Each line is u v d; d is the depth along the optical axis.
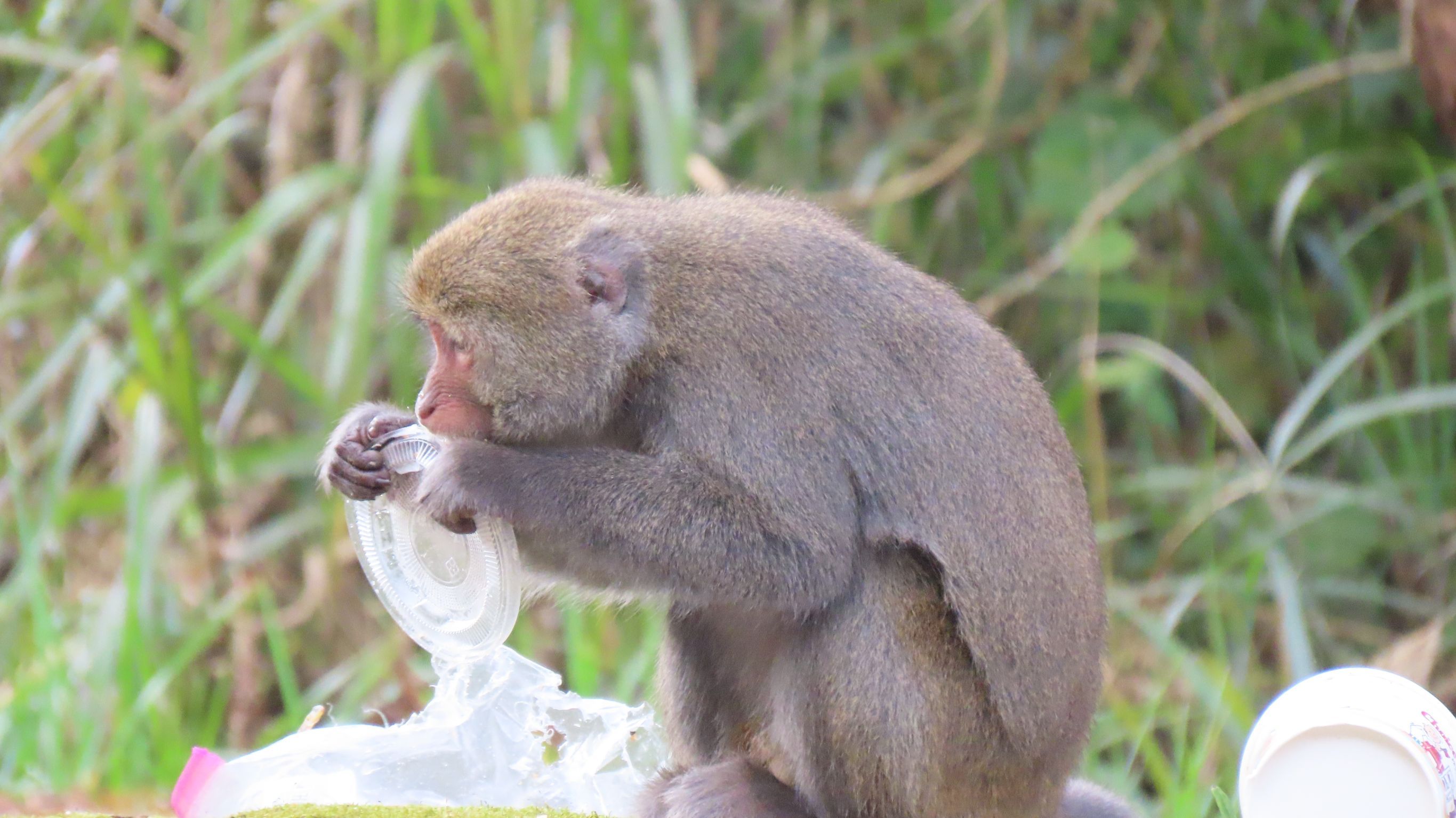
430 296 7.88
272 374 14.43
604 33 14.28
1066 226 15.38
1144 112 15.75
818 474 7.47
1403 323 15.58
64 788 10.80
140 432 12.38
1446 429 14.23
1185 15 16.12
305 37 13.50
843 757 7.59
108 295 13.13
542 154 12.41
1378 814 6.67
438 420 7.88
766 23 15.88
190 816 7.42
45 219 13.98
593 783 7.97
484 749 7.76
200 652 13.35
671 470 7.54
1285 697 7.05
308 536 14.27
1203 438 15.62
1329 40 16.12
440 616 7.71
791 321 7.62
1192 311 15.71
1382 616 14.61
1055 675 7.77
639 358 7.74
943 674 7.57
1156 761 10.72
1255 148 15.85
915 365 7.69
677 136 12.46
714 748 8.62
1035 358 15.85
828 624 7.60
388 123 12.07
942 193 16.09
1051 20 16.19
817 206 8.62
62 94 13.39
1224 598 13.47
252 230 12.41
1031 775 7.85
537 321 7.72
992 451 7.70
